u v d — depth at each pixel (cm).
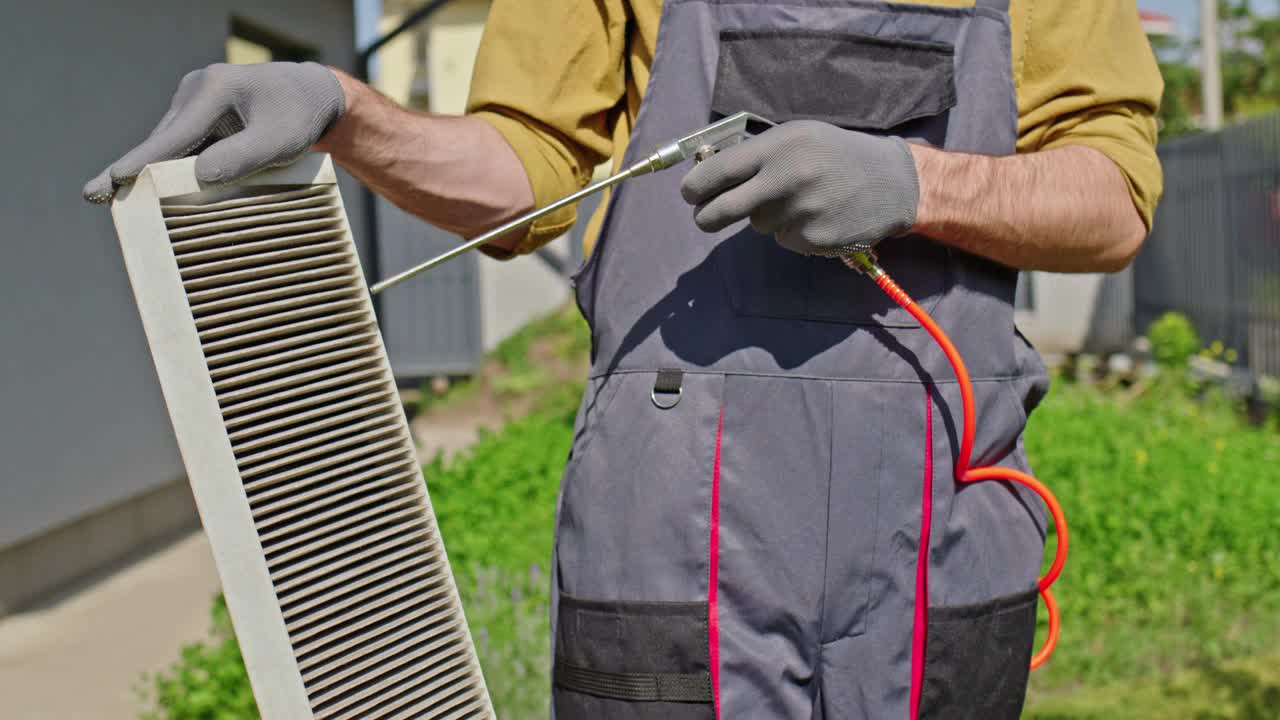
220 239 124
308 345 131
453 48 1802
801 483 148
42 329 551
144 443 648
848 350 150
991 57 155
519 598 416
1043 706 402
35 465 539
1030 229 146
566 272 1307
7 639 487
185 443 120
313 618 126
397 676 134
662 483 150
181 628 498
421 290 1274
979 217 144
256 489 125
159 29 678
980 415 155
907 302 145
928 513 151
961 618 153
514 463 631
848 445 148
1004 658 157
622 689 151
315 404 132
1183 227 1139
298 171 133
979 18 156
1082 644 436
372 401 138
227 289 123
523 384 1151
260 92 131
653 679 149
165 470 672
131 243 120
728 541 148
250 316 127
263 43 844
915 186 139
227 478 120
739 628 149
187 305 119
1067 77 158
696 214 138
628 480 152
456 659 141
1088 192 149
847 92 150
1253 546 499
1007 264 153
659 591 150
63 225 575
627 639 150
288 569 125
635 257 155
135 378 644
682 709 149
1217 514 525
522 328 1302
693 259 152
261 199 129
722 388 150
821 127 136
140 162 124
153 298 120
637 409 152
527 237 168
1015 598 159
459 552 476
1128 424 767
